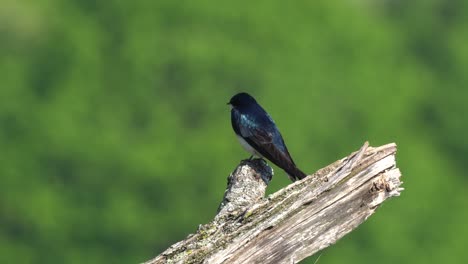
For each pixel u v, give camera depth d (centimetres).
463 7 4597
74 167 3316
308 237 599
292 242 598
